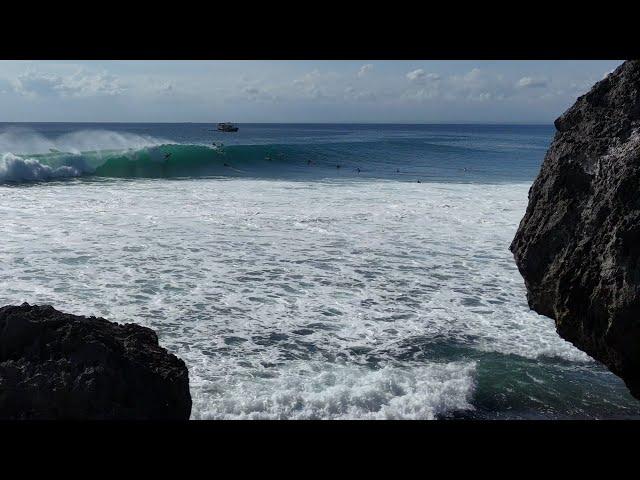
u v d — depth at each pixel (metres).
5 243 15.38
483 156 52.81
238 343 10.09
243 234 17.50
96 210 20.28
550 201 6.61
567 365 9.84
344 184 30.38
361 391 8.60
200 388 8.45
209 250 15.59
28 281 12.53
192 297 12.09
